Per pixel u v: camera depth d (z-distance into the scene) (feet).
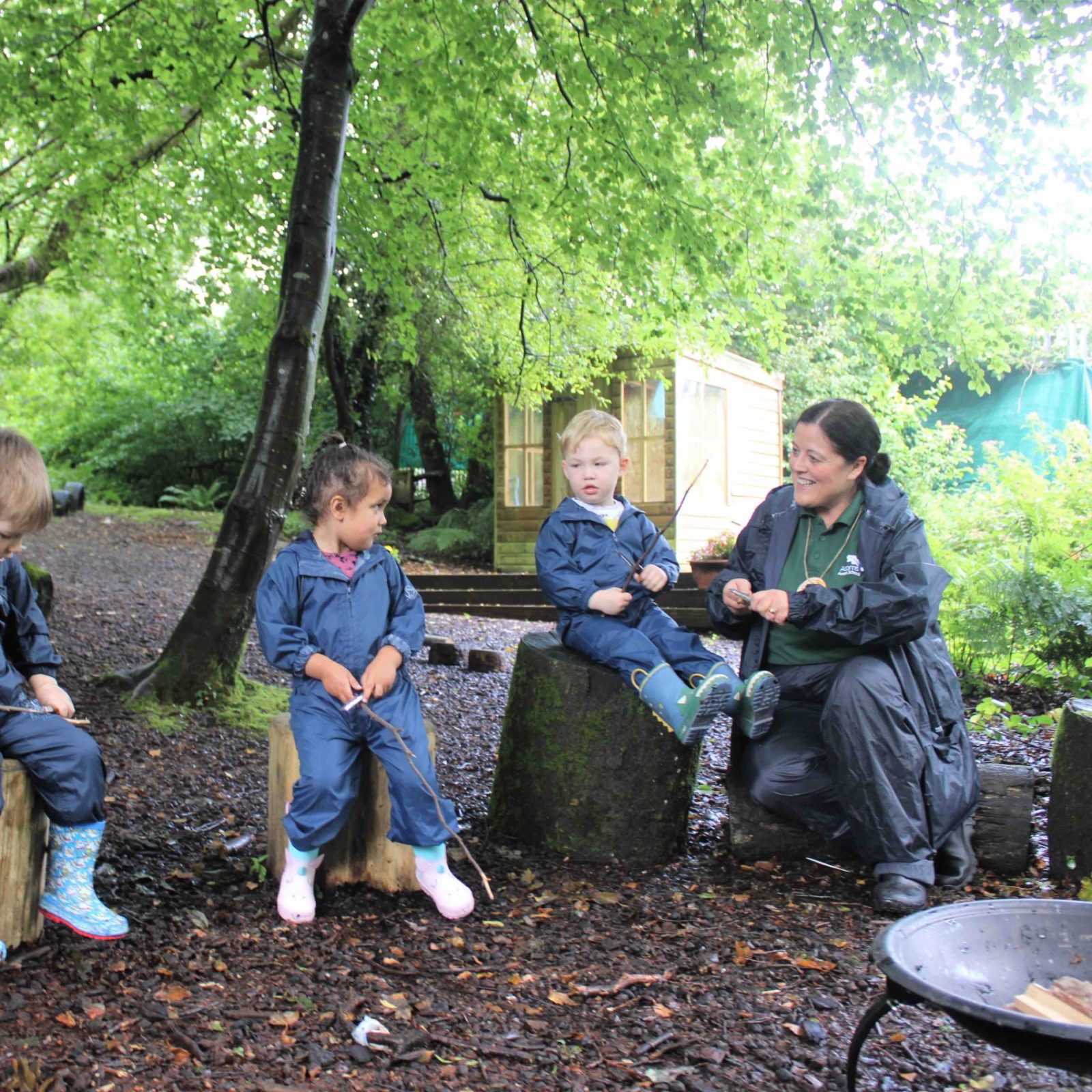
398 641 10.09
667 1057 7.44
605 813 11.91
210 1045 7.37
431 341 42.70
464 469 66.28
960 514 30.22
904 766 10.55
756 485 47.06
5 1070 6.87
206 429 67.05
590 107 21.04
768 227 21.72
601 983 8.64
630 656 11.47
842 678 10.84
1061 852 11.42
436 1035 7.66
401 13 21.02
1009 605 21.13
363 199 24.09
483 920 10.08
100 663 19.54
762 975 8.87
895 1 17.04
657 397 42.86
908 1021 8.07
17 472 8.38
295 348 17.15
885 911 10.41
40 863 9.04
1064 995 5.94
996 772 11.92
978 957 6.50
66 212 28.60
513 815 12.69
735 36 19.22
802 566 11.76
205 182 25.48
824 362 53.57
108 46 22.00
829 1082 7.16
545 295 30.89
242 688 17.60
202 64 22.29
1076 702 11.80
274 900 10.36
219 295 26.45
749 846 12.12
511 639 29.27
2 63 21.91
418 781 9.84
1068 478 28.02
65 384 60.90
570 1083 7.05
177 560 40.24
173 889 10.52
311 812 9.67
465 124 21.75
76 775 8.85
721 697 10.97
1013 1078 7.27
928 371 21.49
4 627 9.25
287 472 17.25
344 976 8.66
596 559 12.08
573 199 21.84
